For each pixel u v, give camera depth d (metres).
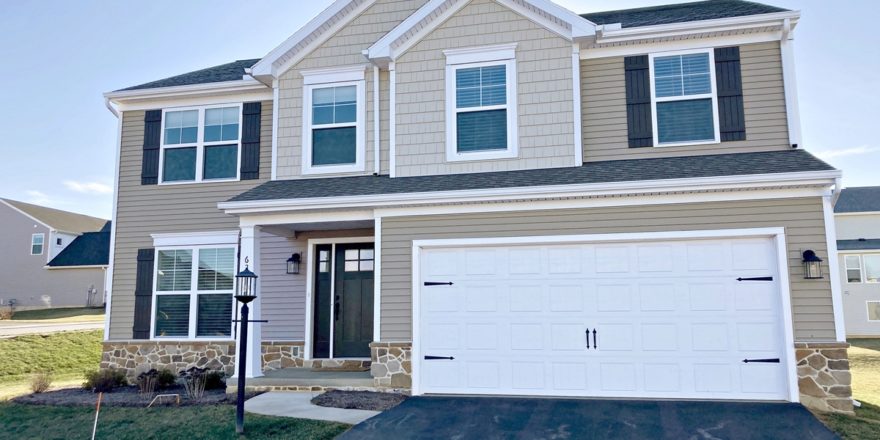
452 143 10.20
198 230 11.90
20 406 9.25
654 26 9.97
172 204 12.11
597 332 8.55
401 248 9.23
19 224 32.28
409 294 9.11
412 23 10.40
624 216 8.56
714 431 6.59
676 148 9.91
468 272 9.05
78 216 36.47
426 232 9.17
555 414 7.49
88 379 11.02
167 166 12.28
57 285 31.25
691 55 10.11
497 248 9.01
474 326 8.94
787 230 8.00
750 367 8.01
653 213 8.47
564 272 8.75
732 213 8.20
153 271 11.95
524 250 8.92
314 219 9.70
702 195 8.31
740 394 7.99
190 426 7.46
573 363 8.57
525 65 10.12
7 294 31.67
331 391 9.12
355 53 11.26
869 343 21.58
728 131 9.77
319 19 11.25
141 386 10.08
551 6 9.91
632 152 10.06
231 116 12.16
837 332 7.70
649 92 10.16
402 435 6.71
